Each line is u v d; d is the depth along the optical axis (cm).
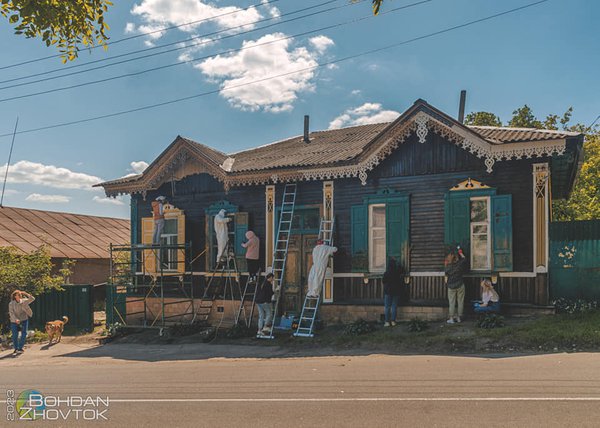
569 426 601
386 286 1458
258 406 754
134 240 1998
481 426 616
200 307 1794
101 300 2838
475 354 1105
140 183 1909
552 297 1385
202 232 1872
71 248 2997
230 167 1817
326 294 1631
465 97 1812
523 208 1398
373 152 1538
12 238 2822
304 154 1816
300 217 1716
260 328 1516
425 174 1523
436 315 1462
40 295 2052
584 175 2867
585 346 1061
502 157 1384
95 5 755
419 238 1517
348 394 797
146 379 1028
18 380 1102
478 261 1451
